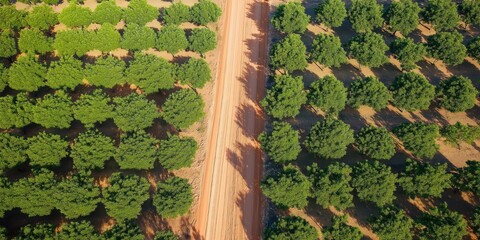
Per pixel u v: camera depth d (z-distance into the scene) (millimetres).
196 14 130500
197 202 94875
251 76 121750
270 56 119438
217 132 108188
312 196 89000
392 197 88312
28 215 91062
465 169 92062
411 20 125750
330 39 118375
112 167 100188
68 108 102312
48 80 109562
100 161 93812
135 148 93562
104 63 112250
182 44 122000
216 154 103625
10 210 91125
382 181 87875
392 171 98188
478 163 93188
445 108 109188
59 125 101875
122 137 96938
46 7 130125
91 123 102000
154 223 91000
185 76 111812
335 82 106625
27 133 106312
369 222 85688
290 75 113750
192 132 108125
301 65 115938
